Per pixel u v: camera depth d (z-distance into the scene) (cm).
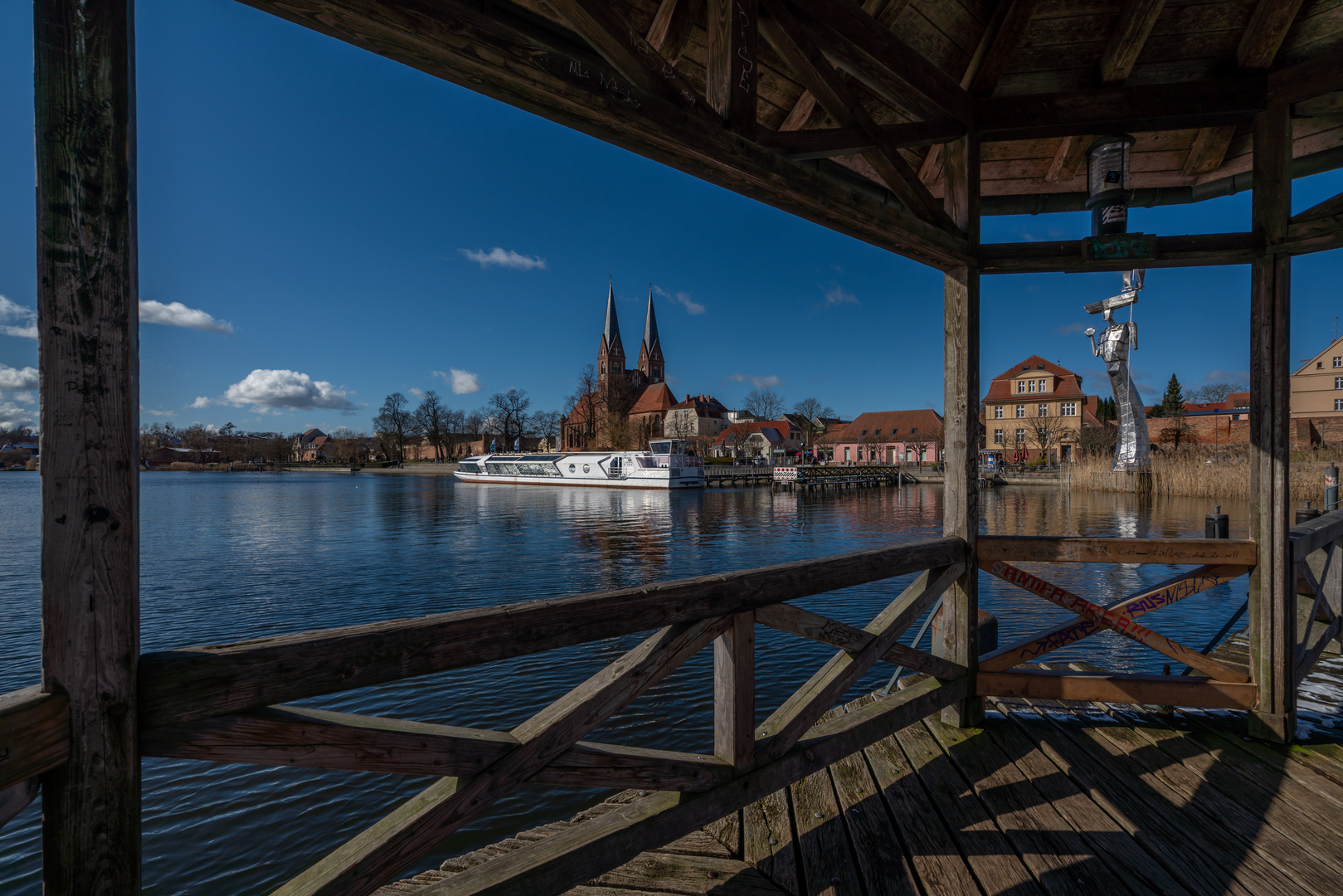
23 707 107
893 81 288
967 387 331
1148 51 325
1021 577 336
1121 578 1357
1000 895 214
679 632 207
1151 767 297
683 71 286
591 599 184
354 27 151
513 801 533
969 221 326
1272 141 304
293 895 141
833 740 265
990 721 348
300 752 140
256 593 1369
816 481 5109
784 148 245
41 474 116
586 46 212
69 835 118
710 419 9388
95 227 119
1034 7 300
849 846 243
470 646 162
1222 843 240
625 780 197
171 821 524
